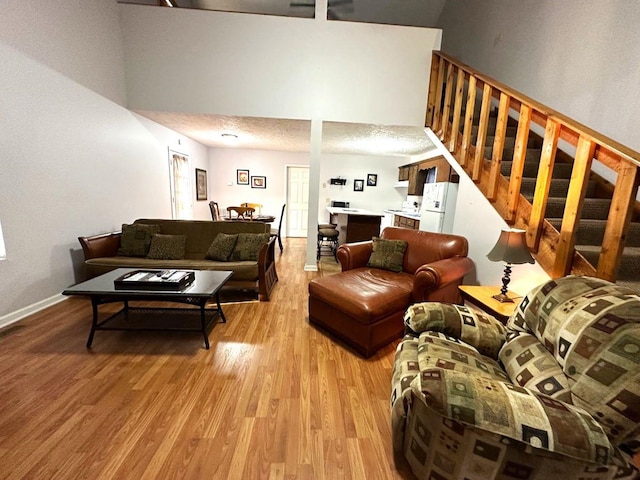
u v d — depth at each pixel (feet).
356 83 12.32
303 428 4.74
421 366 4.10
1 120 7.40
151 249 10.77
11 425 4.58
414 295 7.52
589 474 2.80
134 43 11.78
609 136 8.17
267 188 23.29
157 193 15.31
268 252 10.45
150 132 14.44
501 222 8.12
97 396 5.26
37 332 7.42
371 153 22.36
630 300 3.37
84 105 10.08
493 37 13.33
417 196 19.85
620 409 2.81
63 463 3.99
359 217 16.05
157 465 4.01
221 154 22.62
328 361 6.64
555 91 10.02
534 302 4.60
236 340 7.42
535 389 3.53
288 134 16.26
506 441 2.79
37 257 8.52
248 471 3.99
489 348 4.97
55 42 8.83
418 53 12.18
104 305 9.18
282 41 11.93
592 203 7.96
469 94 9.38
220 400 5.28
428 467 3.46
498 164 8.10
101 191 11.15
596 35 8.51
